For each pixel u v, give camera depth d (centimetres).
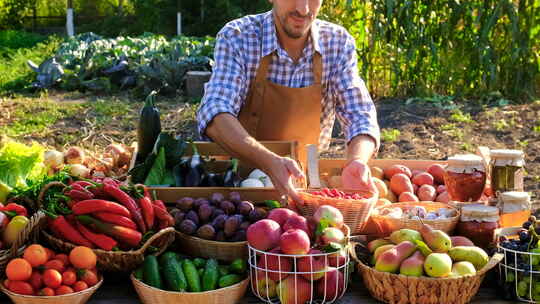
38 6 3862
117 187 253
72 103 1065
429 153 747
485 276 255
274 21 342
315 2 317
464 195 280
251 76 347
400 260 233
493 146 772
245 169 338
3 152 298
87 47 1477
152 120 347
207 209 264
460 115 897
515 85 1010
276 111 352
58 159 357
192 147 337
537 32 989
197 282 232
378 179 325
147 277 232
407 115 918
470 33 1004
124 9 3684
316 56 347
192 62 1175
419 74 1022
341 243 237
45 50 2012
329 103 368
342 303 236
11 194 284
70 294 225
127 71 1228
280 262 229
